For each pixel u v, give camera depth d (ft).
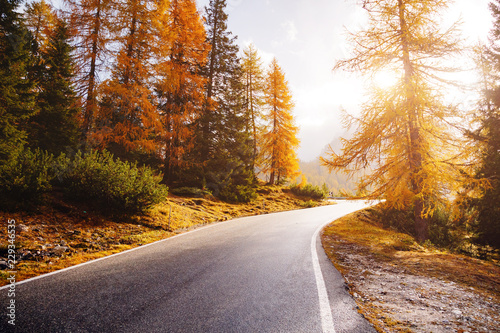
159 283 12.25
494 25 47.57
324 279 13.58
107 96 42.39
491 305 11.32
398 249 24.81
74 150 39.32
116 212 29.63
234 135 75.00
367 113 34.94
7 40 37.14
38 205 24.17
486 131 36.45
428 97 31.50
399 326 8.82
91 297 10.39
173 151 53.57
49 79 42.88
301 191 92.12
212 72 74.64
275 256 18.16
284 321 8.66
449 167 31.65
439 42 31.99
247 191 66.90
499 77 40.37
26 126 36.29
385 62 35.42
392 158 34.22
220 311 9.29
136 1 43.16
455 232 47.55
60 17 41.06
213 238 25.09
